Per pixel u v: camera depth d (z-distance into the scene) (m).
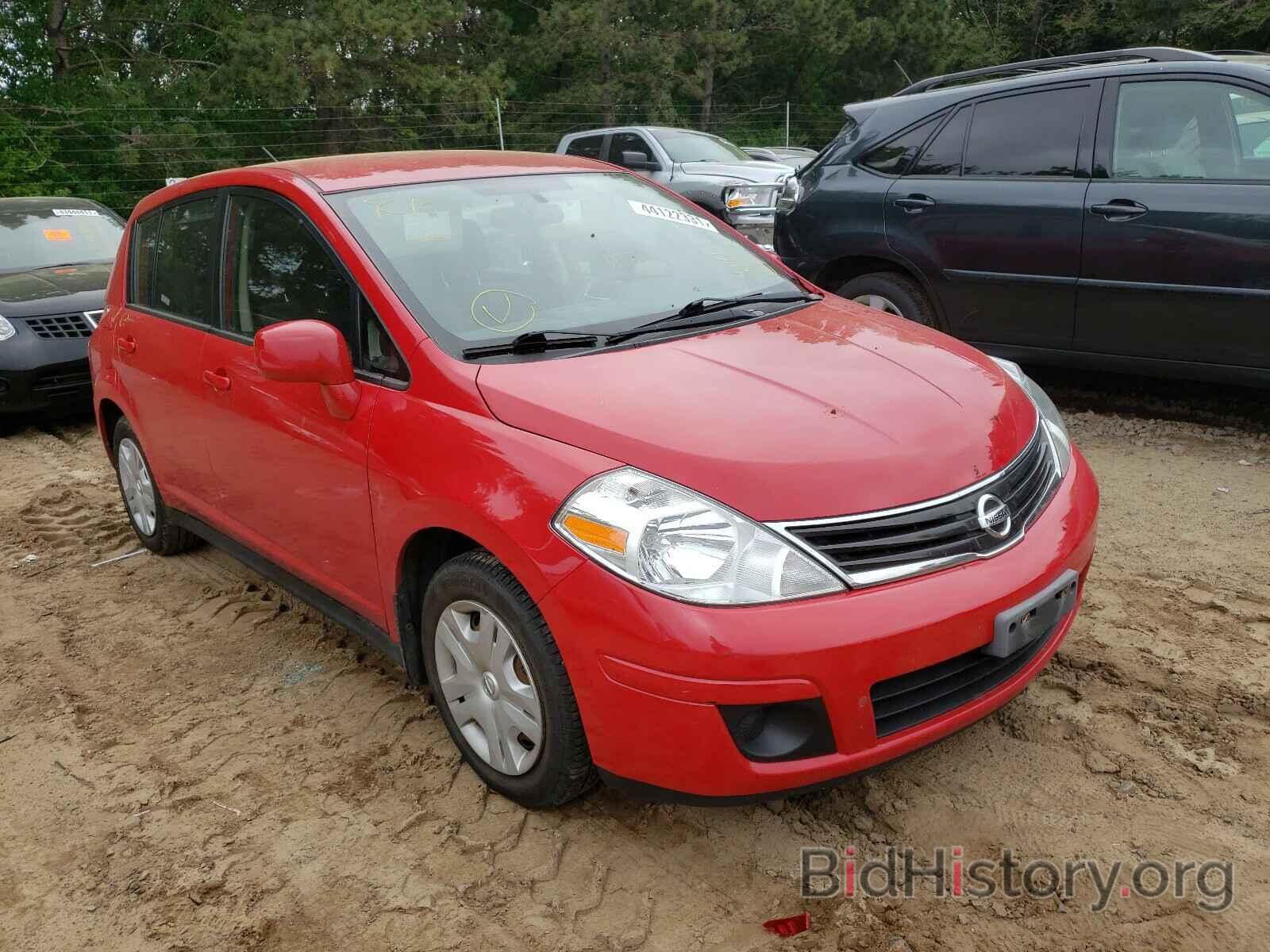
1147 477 4.88
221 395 3.65
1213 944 2.24
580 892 2.50
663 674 2.27
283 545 3.57
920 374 2.89
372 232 3.23
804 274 6.40
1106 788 2.75
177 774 3.09
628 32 27.78
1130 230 5.04
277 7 26.38
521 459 2.54
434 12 23.97
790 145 31.55
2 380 7.02
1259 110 4.76
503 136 26.19
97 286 7.81
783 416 2.56
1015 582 2.46
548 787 2.64
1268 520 4.30
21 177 21.00
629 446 2.46
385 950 2.37
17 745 3.32
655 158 11.83
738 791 2.33
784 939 2.31
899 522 2.38
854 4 33.25
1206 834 2.56
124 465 4.79
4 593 4.53
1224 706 3.06
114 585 4.53
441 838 2.72
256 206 3.62
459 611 2.78
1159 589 3.79
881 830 2.66
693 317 3.27
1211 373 5.01
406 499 2.80
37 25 26.11
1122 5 27.86
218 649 3.88
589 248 3.49
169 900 2.57
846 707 2.28
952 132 5.76
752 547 2.29
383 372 3.01
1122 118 5.16
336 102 22.95
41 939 2.48
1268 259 4.67
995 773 2.84
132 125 23.02
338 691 3.51
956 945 2.27
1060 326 5.41
